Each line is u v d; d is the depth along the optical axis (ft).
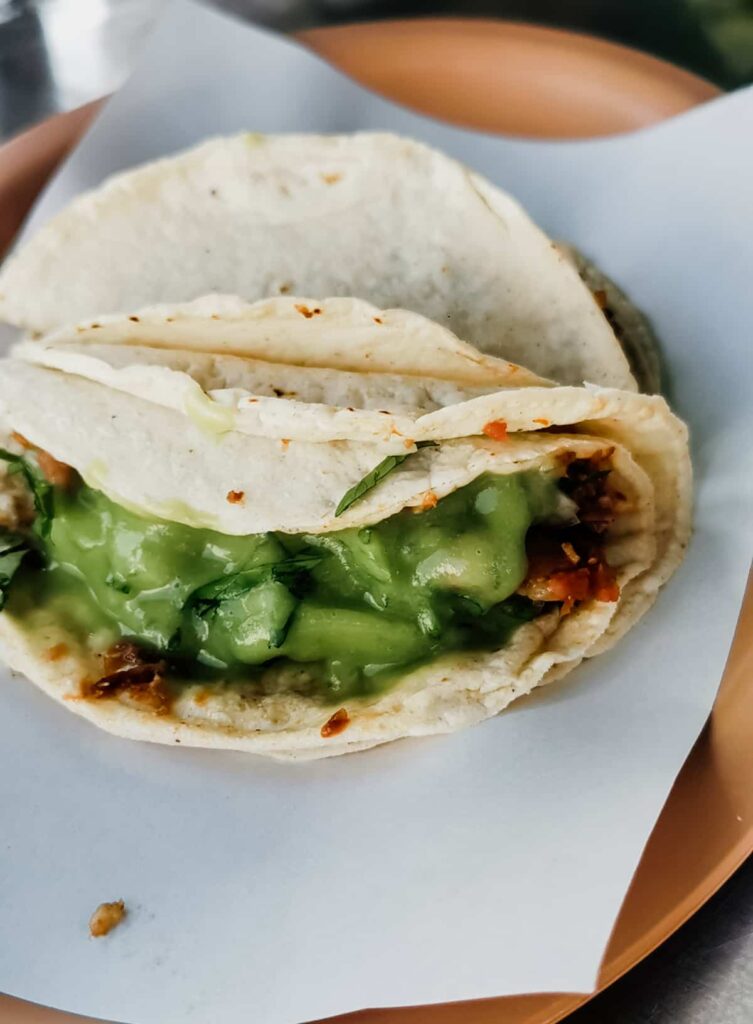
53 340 0.74
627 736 0.70
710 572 0.74
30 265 0.80
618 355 0.76
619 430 0.71
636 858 0.64
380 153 0.77
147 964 0.68
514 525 0.71
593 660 0.74
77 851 0.73
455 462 0.69
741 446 0.77
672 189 0.86
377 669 0.74
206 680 0.75
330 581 0.73
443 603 0.72
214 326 0.71
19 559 0.78
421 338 0.70
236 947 0.68
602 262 0.88
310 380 0.71
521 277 0.76
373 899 0.68
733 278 0.82
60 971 0.69
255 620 0.72
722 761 0.67
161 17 0.97
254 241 0.79
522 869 0.66
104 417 0.71
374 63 0.97
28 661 0.76
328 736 0.71
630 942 0.63
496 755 0.71
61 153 0.97
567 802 0.68
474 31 0.97
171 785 0.74
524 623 0.74
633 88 0.93
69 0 1.20
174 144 0.97
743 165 0.83
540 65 0.95
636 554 0.75
